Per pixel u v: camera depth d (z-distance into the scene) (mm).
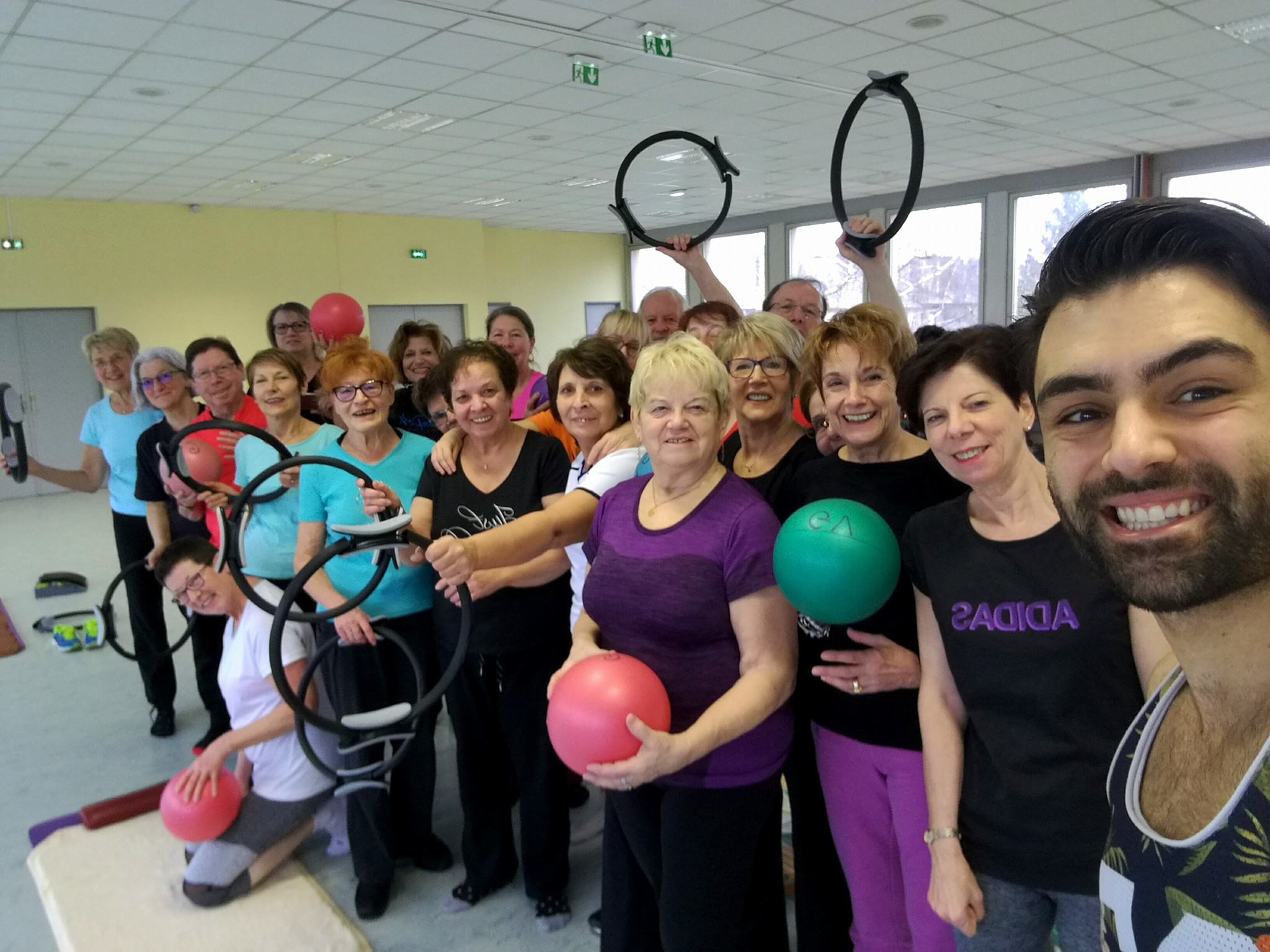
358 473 1837
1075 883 1107
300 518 2281
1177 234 520
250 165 8211
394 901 2242
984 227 10664
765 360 1735
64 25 4453
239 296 10906
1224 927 529
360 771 1635
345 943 2041
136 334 10172
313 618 1585
